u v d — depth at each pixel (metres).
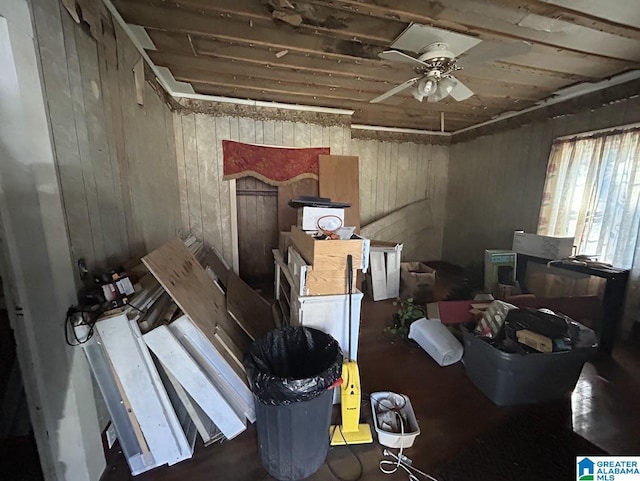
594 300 2.62
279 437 1.34
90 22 1.51
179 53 2.37
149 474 1.42
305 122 3.80
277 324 2.58
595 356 2.40
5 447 1.19
